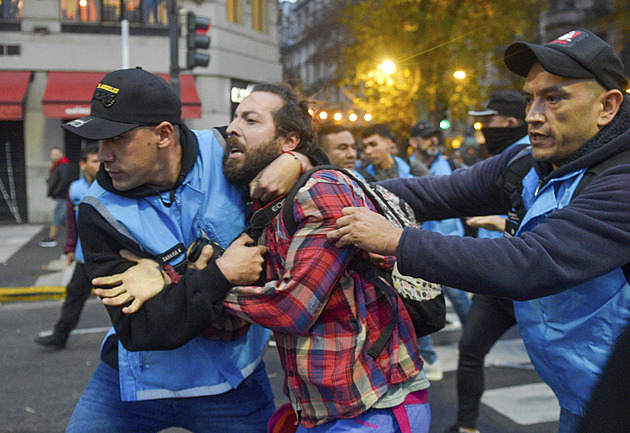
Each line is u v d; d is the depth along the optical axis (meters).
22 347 5.29
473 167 2.24
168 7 8.71
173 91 1.76
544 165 1.81
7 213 14.74
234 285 1.68
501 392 3.97
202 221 1.83
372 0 12.08
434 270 1.52
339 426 1.64
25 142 14.56
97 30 14.63
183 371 1.85
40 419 3.71
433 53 11.90
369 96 12.33
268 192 1.68
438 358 4.70
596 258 1.48
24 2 14.23
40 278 8.05
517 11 11.91
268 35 17.25
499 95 3.60
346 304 1.63
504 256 1.49
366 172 4.79
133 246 1.75
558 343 1.69
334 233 1.57
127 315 1.68
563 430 1.76
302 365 1.63
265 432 2.00
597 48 1.59
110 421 1.90
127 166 1.69
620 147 1.59
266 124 1.74
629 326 1.55
